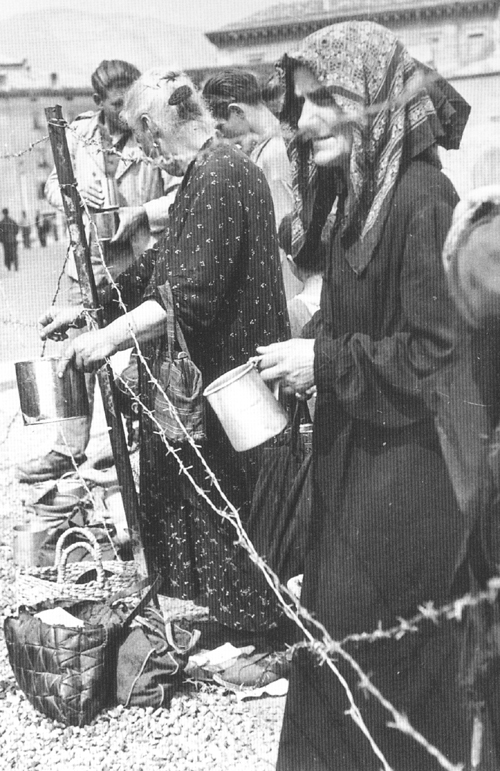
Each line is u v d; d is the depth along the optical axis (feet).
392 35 6.60
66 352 8.03
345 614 7.12
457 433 6.73
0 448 12.01
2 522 11.04
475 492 6.77
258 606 8.55
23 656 8.24
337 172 7.00
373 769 7.25
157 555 8.75
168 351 8.02
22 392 8.03
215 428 8.33
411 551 6.91
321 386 6.99
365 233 6.76
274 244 8.20
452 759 7.13
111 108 8.81
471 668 6.97
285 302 8.32
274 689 8.41
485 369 6.66
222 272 7.96
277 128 8.24
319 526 7.25
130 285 8.84
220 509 8.46
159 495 8.62
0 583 10.09
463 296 6.55
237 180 7.92
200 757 7.70
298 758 7.43
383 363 6.70
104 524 9.81
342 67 6.66
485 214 6.47
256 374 7.49
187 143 8.05
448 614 6.94
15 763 7.70
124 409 8.91
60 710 8.04
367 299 6.86
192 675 8.48
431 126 6.61
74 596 8.82
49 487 10.16
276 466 8.20
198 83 8.22
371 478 6.97
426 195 6.57
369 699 7.15
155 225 8.98
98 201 9.09
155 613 8.63
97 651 8.12
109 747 7.82
